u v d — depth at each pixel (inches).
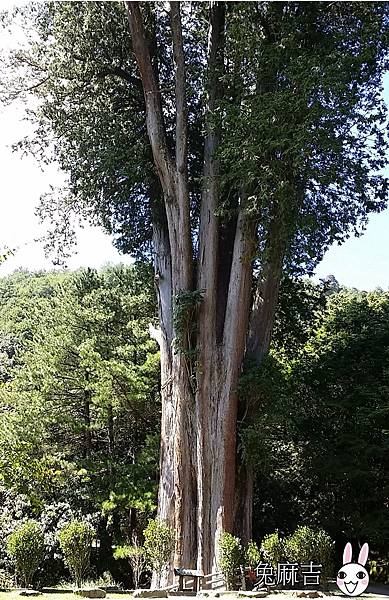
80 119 650.8
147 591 409.7
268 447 528.4
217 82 575.5
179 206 577.0
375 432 691.4
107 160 610.9
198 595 425.7
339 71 458.3
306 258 561.0
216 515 502.6
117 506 677.3
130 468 685.9
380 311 828.6
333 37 504.7
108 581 624.7
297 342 784.3
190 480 529.3
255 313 577.9
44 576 608.7
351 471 677.3
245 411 534.0
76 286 811.4
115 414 737.0
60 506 666.8
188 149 640.4
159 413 738.2
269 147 467.5
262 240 512.4
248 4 508.1
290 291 743.1
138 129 658.8
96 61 640.4
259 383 521.7
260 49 503.5
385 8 537.0
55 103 646.5
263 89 508.1
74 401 757.3
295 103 450.6
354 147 511.5
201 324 545.0
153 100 596.4
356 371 744.3
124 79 663.8
